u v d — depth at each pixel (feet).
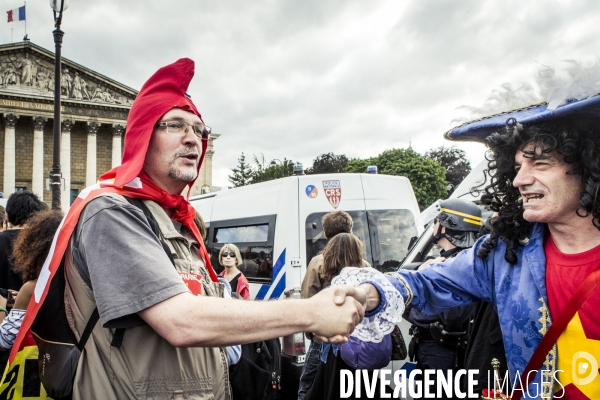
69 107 148.15
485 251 5.45
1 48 138.10
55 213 8.16
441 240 10.90
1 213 15.15
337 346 10.41
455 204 10.73
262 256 19.53
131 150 5.46
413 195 21.15
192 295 4.52
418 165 149.89
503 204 5.44
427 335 10.07
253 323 4.35
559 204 4.62
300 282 17.74
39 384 6.49
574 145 4.42
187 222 6.23
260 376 12.02
